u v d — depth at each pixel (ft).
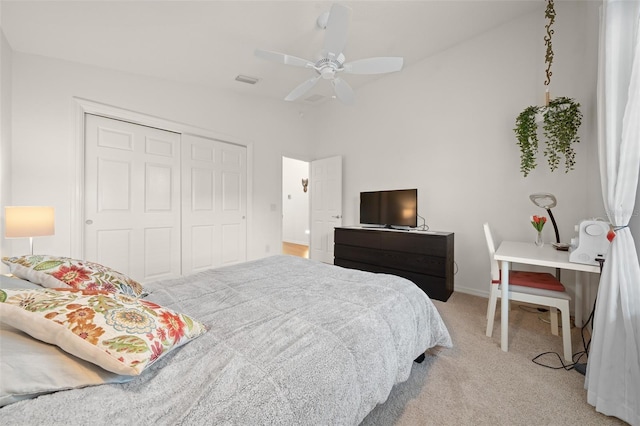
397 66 7.63
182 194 12.30
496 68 10.00
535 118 8.34
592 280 7.22
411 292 5.47
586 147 8.07
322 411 2.73
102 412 2.15
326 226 15.99
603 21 4.98
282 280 5.92
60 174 9.46
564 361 5.94
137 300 3.28
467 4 8.61
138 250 11.16
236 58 10.61
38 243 9.18
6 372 2.20
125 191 10.87
